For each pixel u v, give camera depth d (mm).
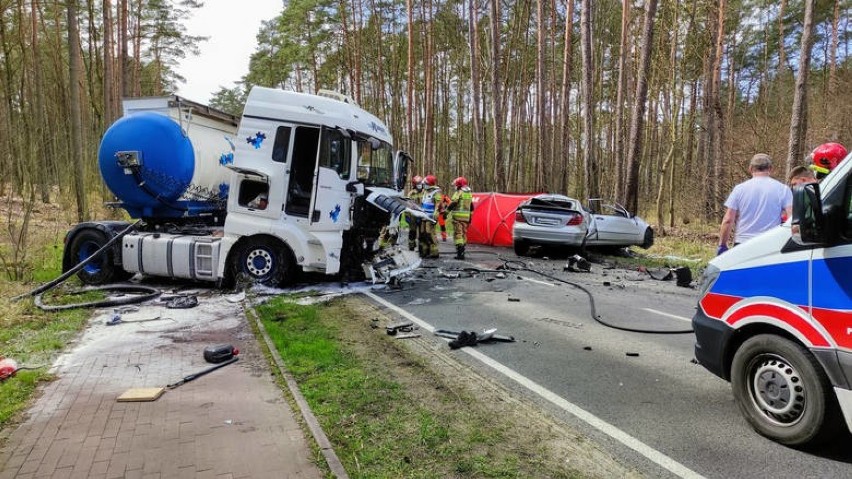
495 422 3695
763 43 33000
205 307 7102
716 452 3295
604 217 13203
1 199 17625
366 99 38219
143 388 4113
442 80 37594
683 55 19031
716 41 22672
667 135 25234
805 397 3197
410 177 27094
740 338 3758
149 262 8344
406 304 7523
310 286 8562
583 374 4715
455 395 4172
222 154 9609
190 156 8688
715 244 15305
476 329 6211
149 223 9094
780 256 3410
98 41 25297
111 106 23688
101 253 8477
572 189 40625
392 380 4473
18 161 16781
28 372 4414
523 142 31875
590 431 3582
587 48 18375
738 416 3836
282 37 34562
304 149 7961
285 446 3227
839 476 2998
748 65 35500
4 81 17375
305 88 40625
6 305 6562
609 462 3166
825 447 3342
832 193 3113
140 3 27438
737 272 3699
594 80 32125
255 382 4340
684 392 4305
